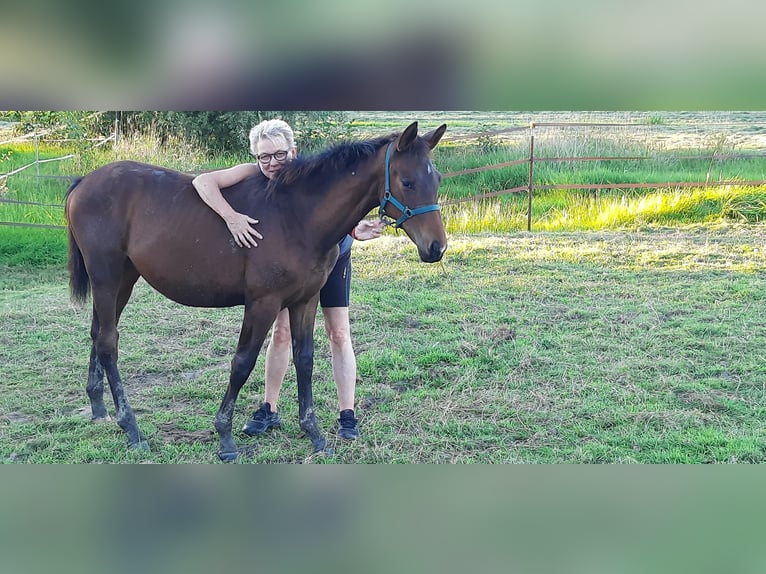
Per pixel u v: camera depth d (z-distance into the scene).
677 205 9.32
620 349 5.55
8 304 6.80
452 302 6.64
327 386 5.06
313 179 3.81
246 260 3.84
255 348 3.91
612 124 11.38
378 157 3.73
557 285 7.04
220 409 4.04
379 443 4.27
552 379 5.09
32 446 4.19
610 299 6.62
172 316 6.53
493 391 4.93
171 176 4.09
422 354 5.51
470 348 5.55
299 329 4.10
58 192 9.84
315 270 3.88
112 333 4.16
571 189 10.08
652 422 4.47
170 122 10.98
